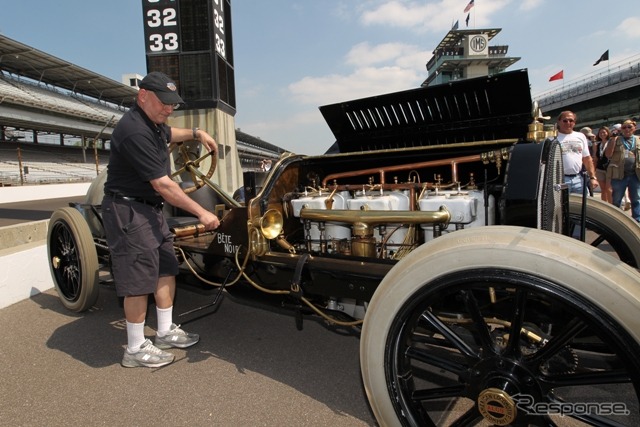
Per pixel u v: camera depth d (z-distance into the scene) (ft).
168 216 13.80
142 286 8.49
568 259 4.50
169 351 9.57
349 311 8.21
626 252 9.53
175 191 8.12
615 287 4.28
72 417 7.13
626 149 20.97
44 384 8.23
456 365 5.64
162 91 7.89
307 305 8.21
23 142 132.57
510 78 7.47
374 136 9.72
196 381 8.21
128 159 8.02
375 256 7.55
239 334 10.40
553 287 4.53
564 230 7.84
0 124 116.98
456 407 7.16
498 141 7.06
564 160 15.83
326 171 10.12
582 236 7.41
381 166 9.35
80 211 12.98
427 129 9.02
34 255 14.01
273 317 11.48
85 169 131.85
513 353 5.24
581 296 4.41
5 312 12.32
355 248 7.41
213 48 25.62
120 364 9.02
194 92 25.98
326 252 8.15
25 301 13.32
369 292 6.74
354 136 10.00
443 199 6.98
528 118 7.91
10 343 10.16
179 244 10.05
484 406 5.31
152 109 8.05
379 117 9.44
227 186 28.68
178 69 25.88
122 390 7.95
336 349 9.49
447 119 8.75
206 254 9.19
